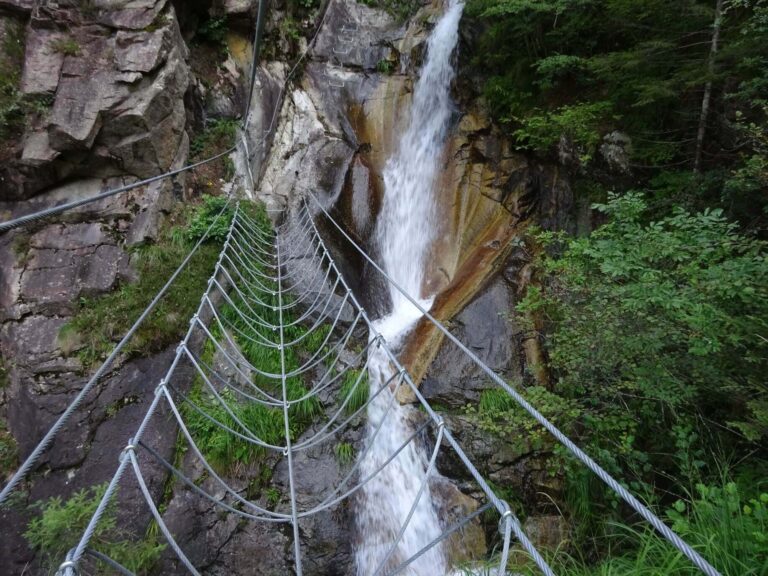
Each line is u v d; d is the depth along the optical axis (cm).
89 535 155
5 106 495
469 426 457
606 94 565
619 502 376
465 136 752
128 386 434
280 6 856
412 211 770
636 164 531
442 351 525
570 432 399
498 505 166
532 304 457
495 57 691
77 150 515
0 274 466
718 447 342
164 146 566
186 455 408
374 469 440
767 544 234
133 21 560
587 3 536
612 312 330
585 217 574
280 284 569
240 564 371
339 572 383
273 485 412
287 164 752
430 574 397
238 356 485
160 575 352
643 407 368
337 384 495
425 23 892
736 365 298
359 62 874
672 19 468
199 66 709
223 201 620
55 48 527
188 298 499
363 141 794
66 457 388
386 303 659
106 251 500
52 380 421
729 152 447
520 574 335
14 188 506
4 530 349
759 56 376
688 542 258
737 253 332
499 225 678
